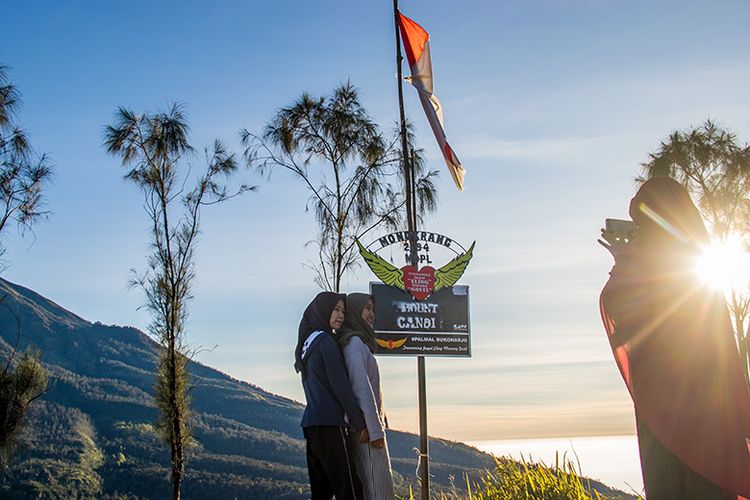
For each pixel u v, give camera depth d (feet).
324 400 15.51
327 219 42.32
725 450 7.39
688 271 7.95
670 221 8.16
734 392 7.55
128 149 50.70
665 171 46.75
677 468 7.75
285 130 43.06
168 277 50.11
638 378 7.90
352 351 16.11
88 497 467.93
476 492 23.94
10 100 39.60
